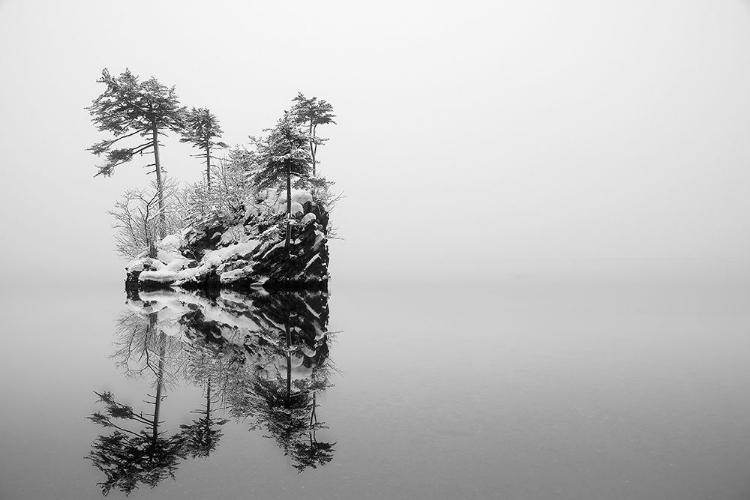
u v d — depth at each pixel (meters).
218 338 15.38
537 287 45.12
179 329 17.34
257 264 36.59
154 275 37.75
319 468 5.39
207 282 36.81
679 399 8.48
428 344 14.50
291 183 38.00
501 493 4.80
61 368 11.04
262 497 4.69
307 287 37.12
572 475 5.25
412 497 4.69
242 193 39.75
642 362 11.94
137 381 9.76
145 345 14.11
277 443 6.19
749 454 5.92
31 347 13.91
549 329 18.03
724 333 17.22
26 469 5.40
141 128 42.03
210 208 40.19
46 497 4.69
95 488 4.92
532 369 10.98
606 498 4.72
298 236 37.22
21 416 7.43
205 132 41.75
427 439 6.34
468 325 19.02
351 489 4.87
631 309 25.84
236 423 7.04
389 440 6.29
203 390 9.01
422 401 8.22
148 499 4.65
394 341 15.03
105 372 10.60
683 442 6.33
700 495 4.81
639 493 4.85
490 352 13.20
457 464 5.52
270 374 10.37
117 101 39.66
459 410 7.70
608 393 8.88
